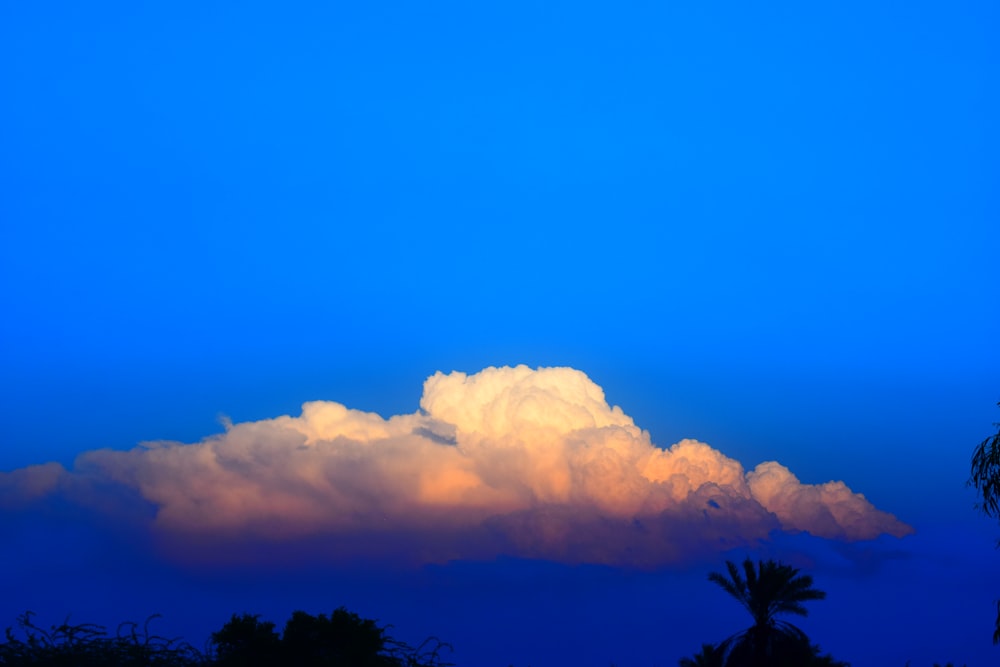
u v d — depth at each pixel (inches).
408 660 1244.5
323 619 1240.2
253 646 1217.4
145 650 1024.9
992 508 1384.1
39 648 968.3
